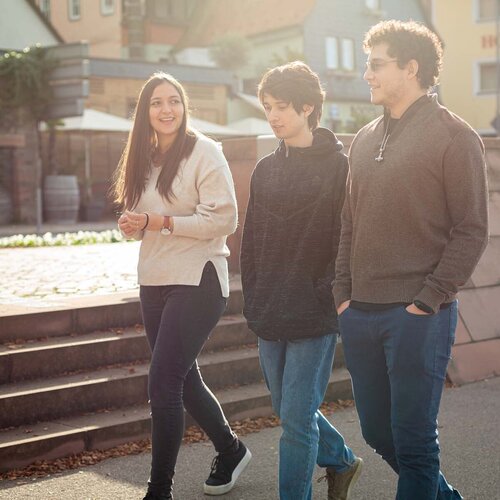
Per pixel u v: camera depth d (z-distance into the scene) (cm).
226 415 651
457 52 5484
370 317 402
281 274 448
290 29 4994
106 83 3988
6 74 2989
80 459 569
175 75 4188
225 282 491
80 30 5356
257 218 457
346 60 5159
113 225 3156
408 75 398
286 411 443
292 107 443
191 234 474
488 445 611
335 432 482
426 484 402
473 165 386
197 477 545
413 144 391
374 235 399
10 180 3192
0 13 3953
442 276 385
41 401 598
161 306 488
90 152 3669
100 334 696
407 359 394
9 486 525
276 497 513
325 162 445
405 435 402
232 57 4675
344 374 735
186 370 477
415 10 5541
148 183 493
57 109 2666
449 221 396
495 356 828
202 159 482
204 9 5297
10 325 663
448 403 721
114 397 632
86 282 917
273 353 456
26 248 1443
